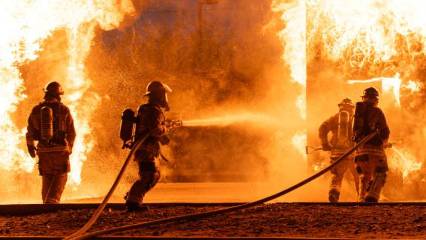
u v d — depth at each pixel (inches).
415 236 302.0
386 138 470.9
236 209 368.8
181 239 295.0
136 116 400.2
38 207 415.5
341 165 509.4
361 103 478.0
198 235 313.4
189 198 649.6
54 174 479.2
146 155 395.2
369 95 477.1
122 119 395.9
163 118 400.5
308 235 307.9
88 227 328.2
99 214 350.0
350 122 510.3
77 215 385.4
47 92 485.1
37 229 345.1
